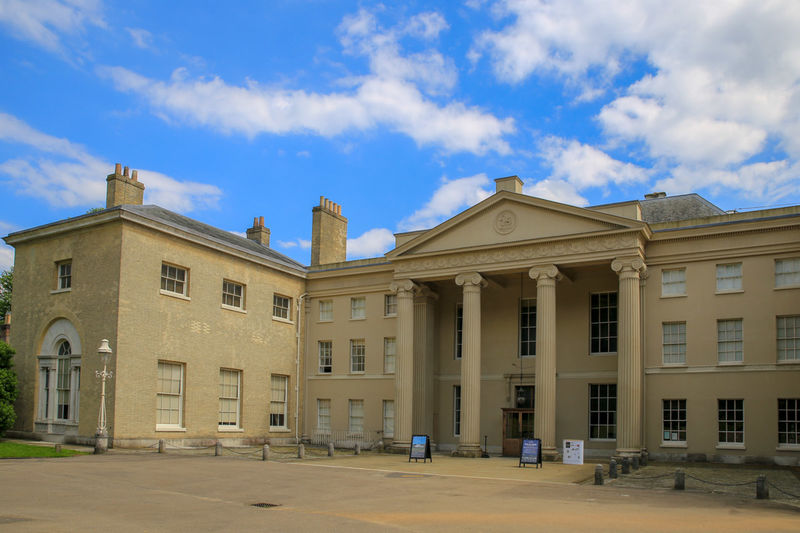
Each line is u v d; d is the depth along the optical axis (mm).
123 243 33562
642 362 34906
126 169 39781
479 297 37875
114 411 32250
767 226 33062
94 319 33750
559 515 16172
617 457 32719
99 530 12836
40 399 35344
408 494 19719
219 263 39469
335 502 17703
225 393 39594
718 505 18547
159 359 35000
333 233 49844
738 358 33406
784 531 14469
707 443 33188
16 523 13188
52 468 22672
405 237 41969
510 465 30844
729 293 33812
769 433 32031
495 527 14297
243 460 28984
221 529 13336
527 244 36344
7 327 56312
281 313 44781
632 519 15727
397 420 38938
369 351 43844
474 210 38031
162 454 30172
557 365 38781
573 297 39062
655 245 35656
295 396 44781
